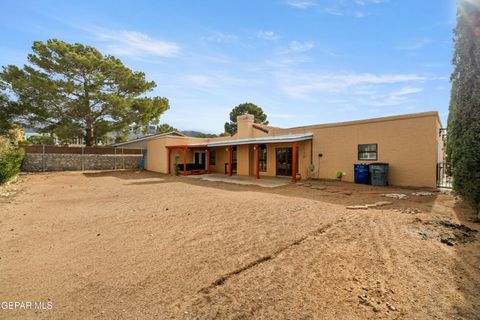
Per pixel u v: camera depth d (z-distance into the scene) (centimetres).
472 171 507
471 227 462
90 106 1977
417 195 836
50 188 1113
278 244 397
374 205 677
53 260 360
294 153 1289
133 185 1231
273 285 273
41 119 1886
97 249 400
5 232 492
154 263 343
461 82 539
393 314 217
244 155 1784
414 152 1029
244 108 3972
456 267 303
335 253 355
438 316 213
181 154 2069
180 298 254
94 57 1906
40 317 229
